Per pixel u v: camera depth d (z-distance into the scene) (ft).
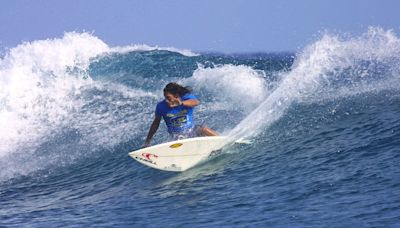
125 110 178.81
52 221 106.11
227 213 96.07
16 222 108.17
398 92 160.97
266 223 88.43
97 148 156.04
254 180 112.27
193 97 124.26
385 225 80.94
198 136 127.95
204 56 247.29
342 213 87.81
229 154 131.54
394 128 129.49
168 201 108.27
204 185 114.01
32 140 166.20
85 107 183.01
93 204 114.93
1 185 139.74
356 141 126.00
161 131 159.53
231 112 170.19
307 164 116.67
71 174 141.59
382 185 97.35
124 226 97.30
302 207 93.30
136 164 138.41
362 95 161.68
